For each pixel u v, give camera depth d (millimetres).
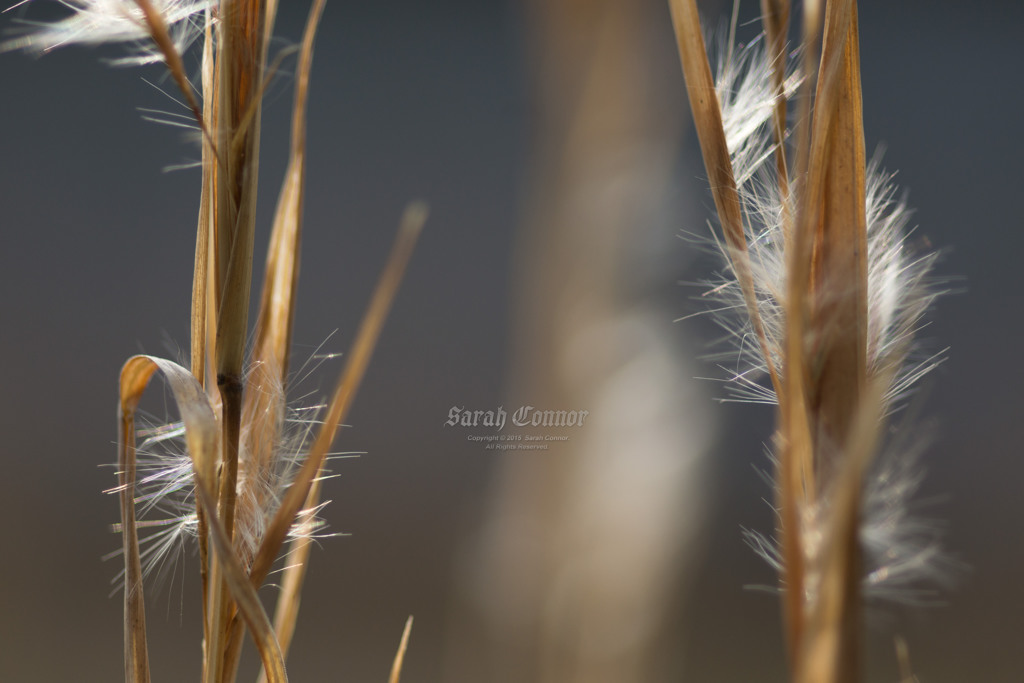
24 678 1690
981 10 2158
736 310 495
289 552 505
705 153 489
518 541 789
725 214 488
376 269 2008
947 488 1766
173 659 1450
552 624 740
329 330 1944
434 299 1970
